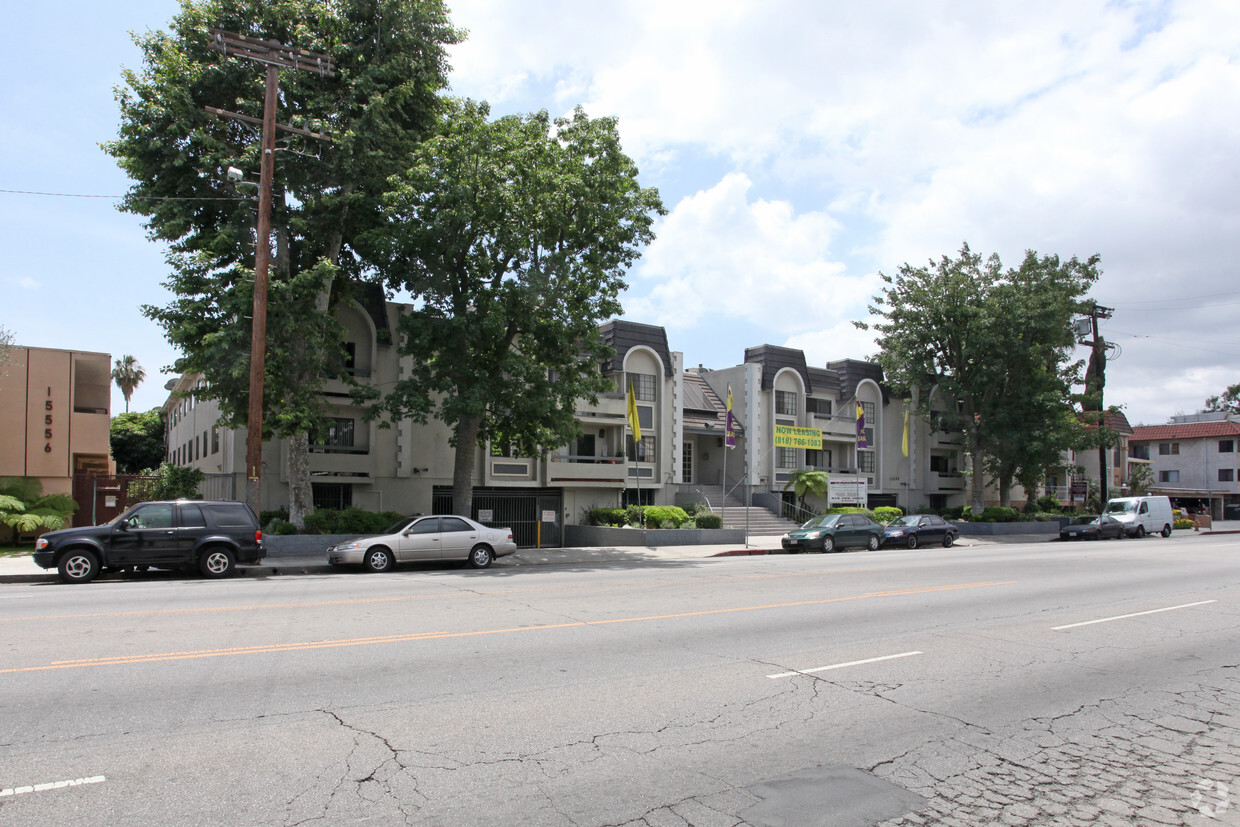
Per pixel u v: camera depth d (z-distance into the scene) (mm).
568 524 32500
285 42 22500
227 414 22703
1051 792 5105
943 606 12734
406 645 8766
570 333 23500
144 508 16422
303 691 6832
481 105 22422
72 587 14469
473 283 23234
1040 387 40688
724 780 5113
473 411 21547
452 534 19969
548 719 6246
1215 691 7715
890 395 45688
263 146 19422
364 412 25281
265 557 19109
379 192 23391
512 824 4375
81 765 5051
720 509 35031
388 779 4949
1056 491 55844
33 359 23922
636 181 23812
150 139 21344
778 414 40062
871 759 5594
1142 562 22141
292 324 21375
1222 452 68312
